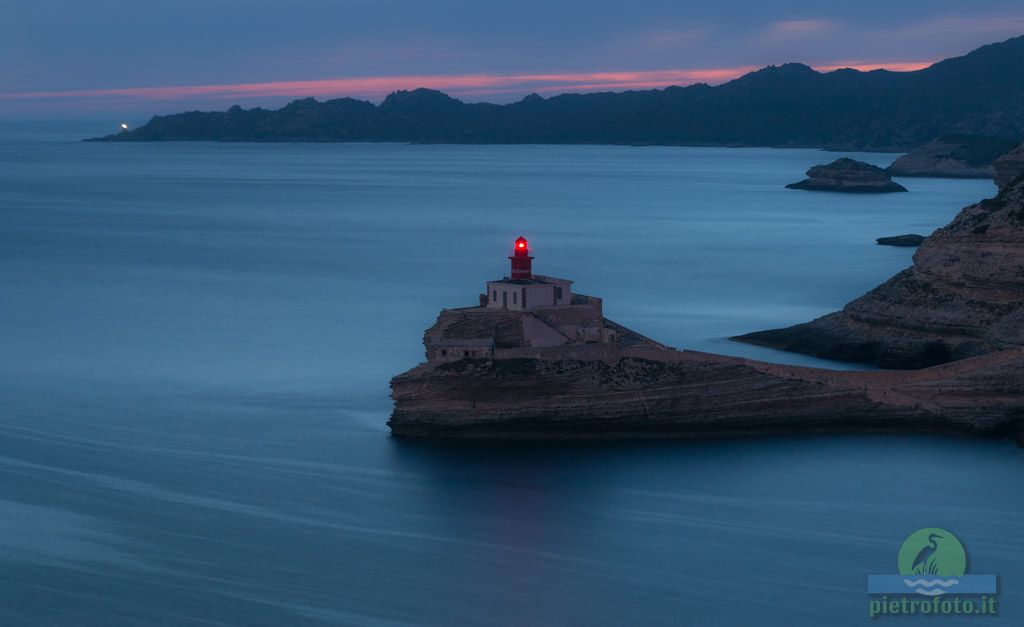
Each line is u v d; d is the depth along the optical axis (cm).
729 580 5438
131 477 6725
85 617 5122
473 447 7075
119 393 8544
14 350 10050
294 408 8088
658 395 7175
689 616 5125
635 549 5722
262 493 6450
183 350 10025
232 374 9106
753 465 6800
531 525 6012
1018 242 9275
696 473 6669
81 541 5859
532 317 7450
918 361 9106
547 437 7162
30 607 5203
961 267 9425
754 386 7294
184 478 6694
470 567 5556
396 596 5294
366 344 10250
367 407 8094
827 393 7356
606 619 5097
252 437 7425
